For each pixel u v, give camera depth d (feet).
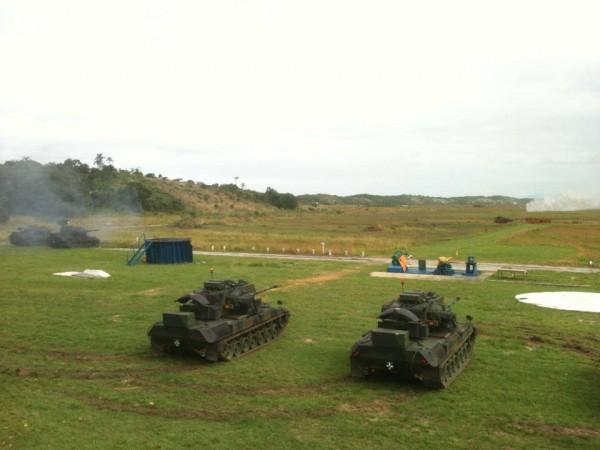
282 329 67.10
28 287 98.02
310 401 44.34
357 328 69.05
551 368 52.85
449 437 37.58
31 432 37.70
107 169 404.77
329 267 129.08
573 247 168.86
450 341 49.90
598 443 36.83
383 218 371.35
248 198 522.47
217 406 43.29
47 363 54.24
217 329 54.39
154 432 38.04
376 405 43.52
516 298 89.20
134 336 64.34
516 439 37.29
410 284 103.60
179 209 377.09
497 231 238.89
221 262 138.82
